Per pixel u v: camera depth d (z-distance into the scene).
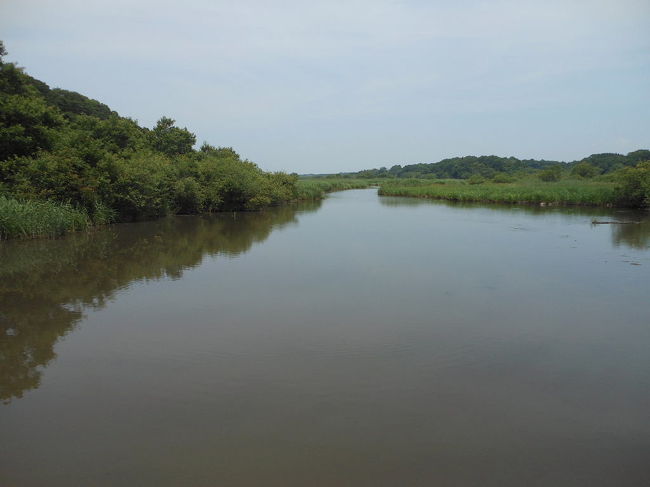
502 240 19.08
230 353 7.34
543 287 11.39
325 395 5.96
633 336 8.13
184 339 7.94
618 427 5.27
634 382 6.39
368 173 159.88
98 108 55.28
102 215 23.14
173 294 10.77
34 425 5.25
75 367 6.83
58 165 21.72
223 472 4.41
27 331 8.34
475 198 46.16
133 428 5.18
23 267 13.67
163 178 29.30
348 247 17.44
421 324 8.72
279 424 5.26
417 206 41.72
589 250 16.58
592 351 7.48
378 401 5.81
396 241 18.94
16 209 18.44
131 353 7.34
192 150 40.72
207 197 33.31
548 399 5.90
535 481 4.32
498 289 11.20
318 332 8.28
